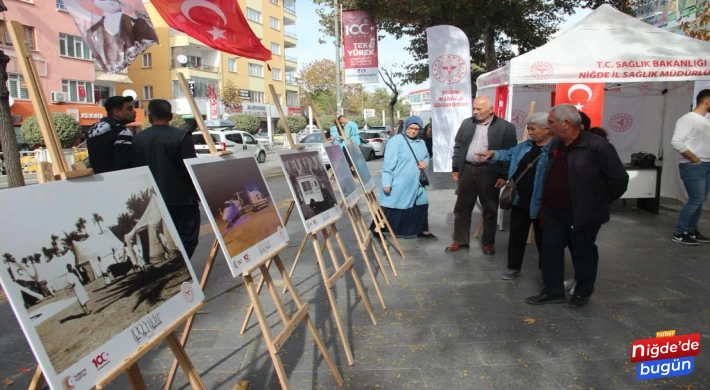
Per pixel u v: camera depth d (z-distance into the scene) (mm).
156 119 4301
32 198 1642
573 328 3803
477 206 9523
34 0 25359
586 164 3906
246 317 3848
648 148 9477
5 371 3312
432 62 9344
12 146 5926
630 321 3908
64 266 1674
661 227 7156
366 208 9648
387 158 6363
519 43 15617
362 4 13750
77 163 1901
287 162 3504
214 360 3436
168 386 2824
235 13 5543
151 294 2051
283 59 51969
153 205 2268
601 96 6664
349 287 4902
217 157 2791
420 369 3234
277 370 2506
